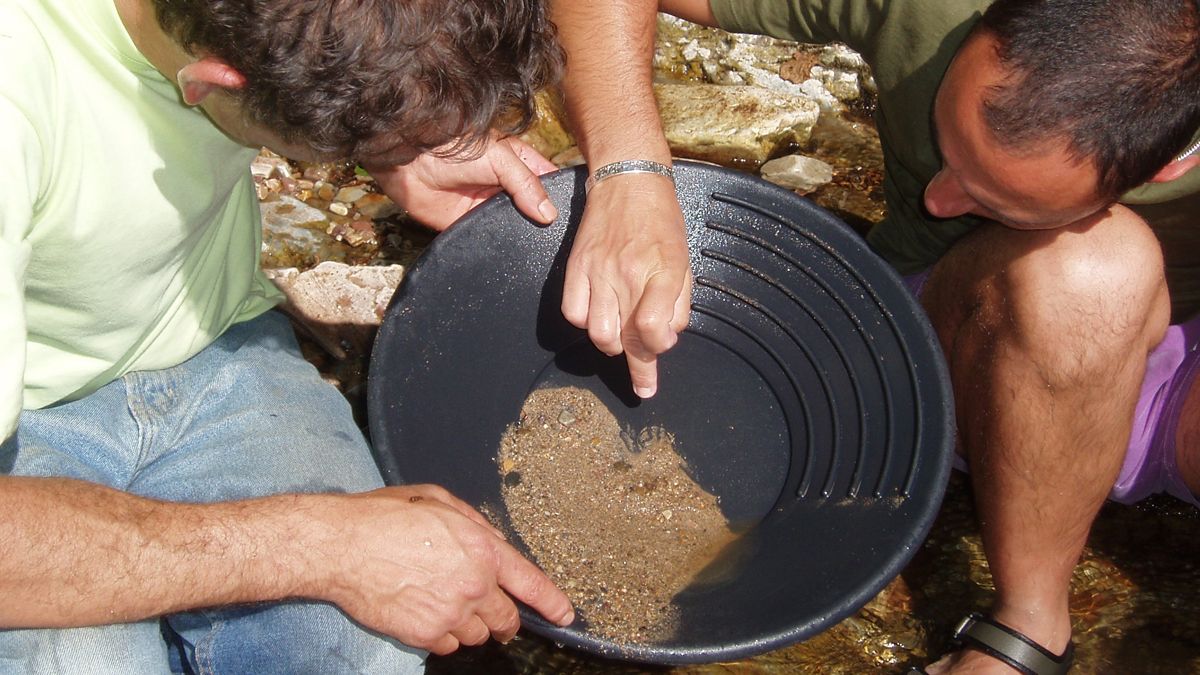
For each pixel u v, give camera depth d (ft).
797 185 8.96
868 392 5.98
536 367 6.49
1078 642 6.42
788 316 6.33
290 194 8.61
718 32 10.02
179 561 4.28
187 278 5.38
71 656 4.54
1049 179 5.08
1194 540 6.98
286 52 3.65
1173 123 4.85
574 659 6.22
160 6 3.90
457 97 3.82
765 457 6.38
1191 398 6.38
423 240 8.38
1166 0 4.76
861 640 6.42
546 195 6.17
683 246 5.71
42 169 4.28
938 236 7.08
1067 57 4.83
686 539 6.09
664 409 6.53
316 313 7.66
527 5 3.92
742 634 5.21
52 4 4.31
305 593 4.60
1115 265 5.51
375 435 5.49
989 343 5.92
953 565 6.78
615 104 6.01
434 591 4.67
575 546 5.94
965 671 5.93
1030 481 5.82
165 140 4.71
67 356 5.15
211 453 5.33
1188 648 6.38
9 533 3.93
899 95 6.49
